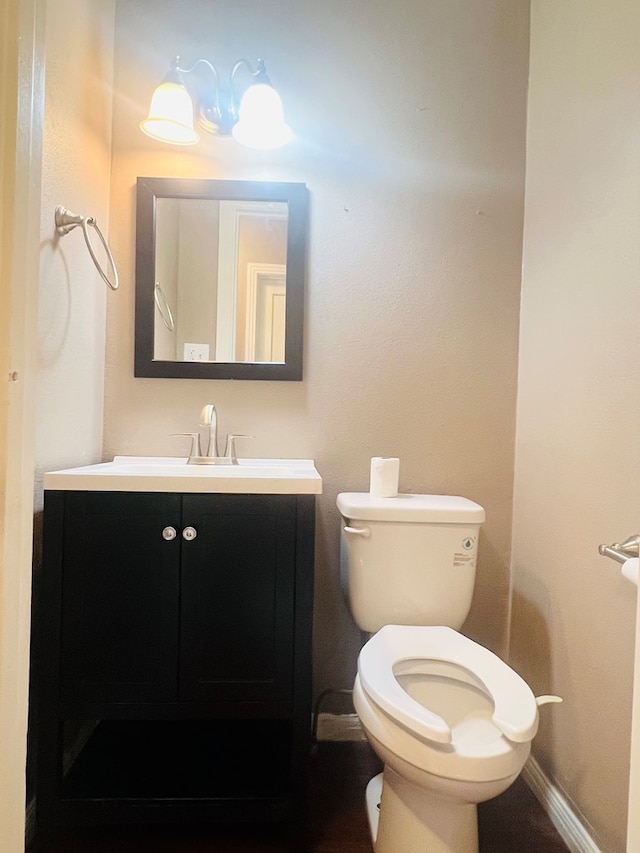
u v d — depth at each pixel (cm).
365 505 149
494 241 181
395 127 181
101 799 127
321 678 178
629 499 117
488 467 181
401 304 180
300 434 179
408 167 181
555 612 149
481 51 181
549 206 161
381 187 180
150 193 175
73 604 128
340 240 180
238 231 178
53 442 142
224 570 130
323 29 180
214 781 134
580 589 136
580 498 137
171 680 129
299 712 130
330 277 180
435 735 100
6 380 69
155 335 177
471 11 181
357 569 149
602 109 132
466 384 181
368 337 180
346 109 180
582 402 137
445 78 181
